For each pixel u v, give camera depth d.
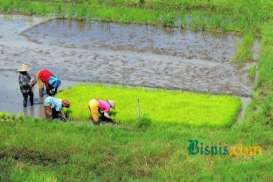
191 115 34.75
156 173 27.97
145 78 41.59
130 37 51.44
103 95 37.44
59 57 45.66
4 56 45.47
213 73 42.94
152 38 51.28
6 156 29.52
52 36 51.06
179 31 53.59
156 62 45.06
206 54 47.31
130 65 44.22
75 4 58.38
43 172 27.67
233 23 53.56
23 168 28.23
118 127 33.03
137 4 58.09
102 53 46.88
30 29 52.81
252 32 51.44
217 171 28.06
